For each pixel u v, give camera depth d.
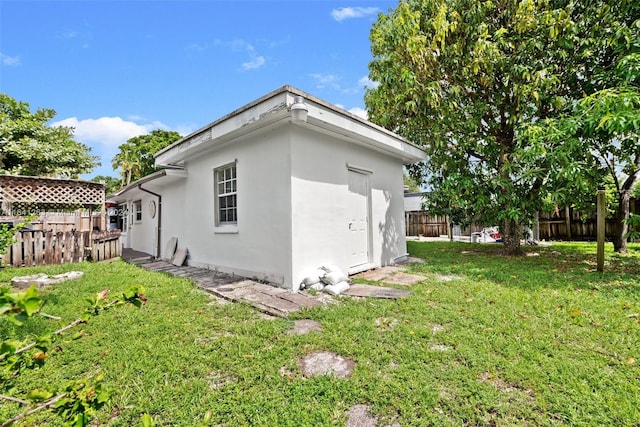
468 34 6.75
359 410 1.98
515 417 1.87
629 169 7.48
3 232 2.89
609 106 4.53
